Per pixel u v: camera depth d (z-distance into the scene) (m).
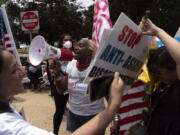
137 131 1.54
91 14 15.48
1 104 0.94
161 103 1.32
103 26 2.93
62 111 3.30
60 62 2.57
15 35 14.49
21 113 1.51
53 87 3.24
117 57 1.13
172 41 1.20
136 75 1.42
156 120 1.32
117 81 0.95
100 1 2.99
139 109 2.01
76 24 15.66
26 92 7.55
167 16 10.66
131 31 1.15
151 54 1.42
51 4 14.41
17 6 13.99
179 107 1.24
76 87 2.24
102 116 0.91
